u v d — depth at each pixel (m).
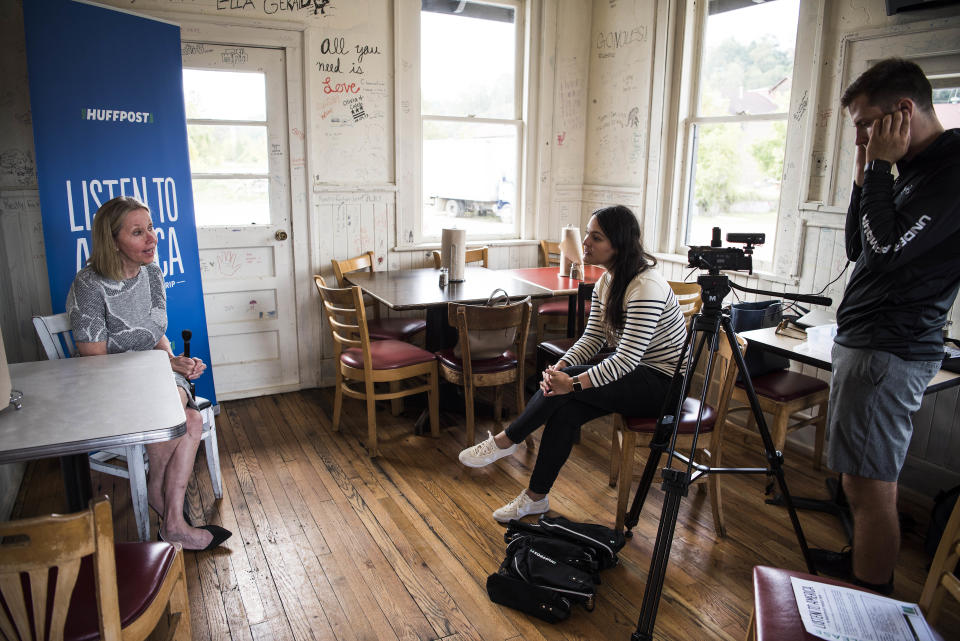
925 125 1.78
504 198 4.80
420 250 4.43
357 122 4.06
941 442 2.84
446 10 4.34
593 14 4.62
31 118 3.09
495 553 2.41
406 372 3.22
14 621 1.21
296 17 3.76
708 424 2.46
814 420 3.04
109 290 2.30
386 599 2.15
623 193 4.54
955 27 2.68
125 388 1.84
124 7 3.37
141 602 1.40
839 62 3.12
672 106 4.14
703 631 2.03
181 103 3.37
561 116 4.72
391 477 2.99
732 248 2.01
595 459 3.21
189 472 2.38
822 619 1.34
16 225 3.26
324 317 4.16
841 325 2.00
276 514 2.66
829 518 2.70
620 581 2.27
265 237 3.91
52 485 2.89
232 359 3.96
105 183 3.06
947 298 1.83
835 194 3.21
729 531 2.58
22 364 2.06
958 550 1.34
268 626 2.02
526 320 3.31
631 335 2.33
